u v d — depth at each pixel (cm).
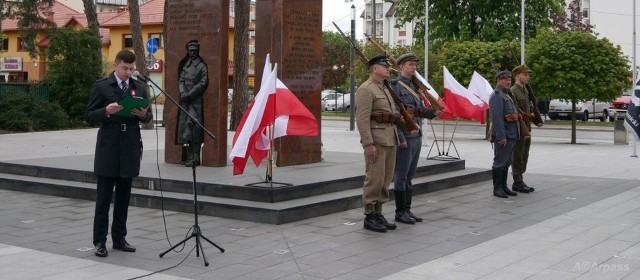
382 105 845
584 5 5475
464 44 2803
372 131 844
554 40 2402
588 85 2352
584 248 773
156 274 661
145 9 5297
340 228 877
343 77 4869
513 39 3366
